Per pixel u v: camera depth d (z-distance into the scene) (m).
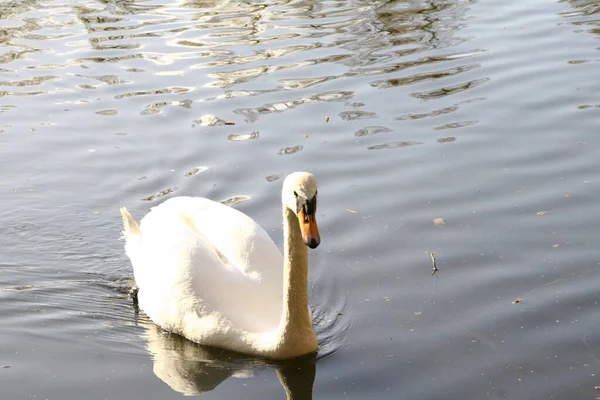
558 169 12.45
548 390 8.27
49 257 11.55
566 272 10.15
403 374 8.68
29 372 8.94
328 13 19.81
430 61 16.61
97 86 16.23
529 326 9.28
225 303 9.64
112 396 8.52
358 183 12.45
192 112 15.02
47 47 18.17
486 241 10.89
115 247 11.80
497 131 13.73
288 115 14.68
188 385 8.77
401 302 9.92
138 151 13.87
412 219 11.49
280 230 11.59
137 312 10.41
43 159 13.81
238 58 17.19
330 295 10.21
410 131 13.91
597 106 14.32
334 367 8.94
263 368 9.11
